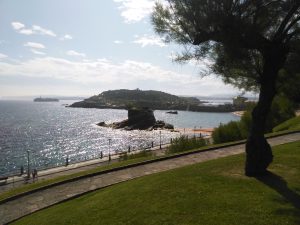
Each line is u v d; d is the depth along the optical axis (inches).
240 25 407.2
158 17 461.4
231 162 585.6
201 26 423.5
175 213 366.0
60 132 4539.9
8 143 3540.8
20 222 434.6
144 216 369.4
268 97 464.4
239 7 409.7
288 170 507.2
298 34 431.8
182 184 469.1
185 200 401.1
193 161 718.5
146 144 3255.4
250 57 440.1
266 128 1505.9
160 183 489.1
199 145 1190.3
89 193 538.0
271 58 447.2
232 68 461.4
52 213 448.1
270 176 474.6
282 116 1510.8
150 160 740.7
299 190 410.6
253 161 481.4
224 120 6358.3
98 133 4355.3
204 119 6619.1
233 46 413.1
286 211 345.4
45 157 2763.3
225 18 404.2
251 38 422.0
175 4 438.6
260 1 409.1
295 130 1077.1
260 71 474.9
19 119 6924.2
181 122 5880.9
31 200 529.7
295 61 433.1
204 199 397.4
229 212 352.2
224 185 445.4
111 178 622.2
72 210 441.7
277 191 407.2
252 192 408.8
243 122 1370.6
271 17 441.1
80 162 1879.9
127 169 687.7
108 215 390.9
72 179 628.4
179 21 450.3
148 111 4832.7
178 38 467.2
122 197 449.1
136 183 518.0
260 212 346.3
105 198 463.5
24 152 2997.0
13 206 508.1
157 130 4475.9
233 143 906.7
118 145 3297.2
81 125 5502.0
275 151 661.9
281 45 441.7
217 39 425.4
